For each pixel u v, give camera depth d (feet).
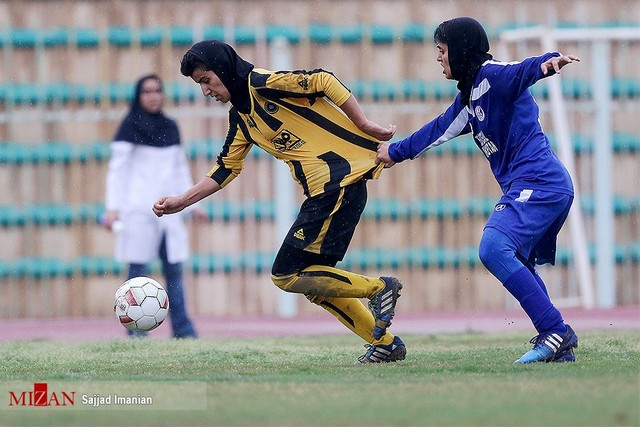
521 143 72.74
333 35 167.63
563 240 167.84
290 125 73.10
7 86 165.99
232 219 164.45
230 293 164.76
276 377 66.08
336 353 86.48
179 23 167.22
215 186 77.61
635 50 169.48
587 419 48.37
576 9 171.73
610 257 165.17
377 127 72.84
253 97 72.84
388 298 73.87
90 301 165.37
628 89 169.27
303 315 163.94
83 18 167.43
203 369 74.38
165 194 119.96
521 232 71.72
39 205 164.76
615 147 168.96
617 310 159.33
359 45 167.63
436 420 48.62
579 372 65.31
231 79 72.90
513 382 60.13
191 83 165.07
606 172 164.66
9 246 164.55
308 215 72.49
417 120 165.17
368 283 73.51
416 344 98.68
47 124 164.66
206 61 72.23
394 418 49.24
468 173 167.43
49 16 167.12
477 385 59.16
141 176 119.55
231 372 71.36
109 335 135.13
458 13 169.37
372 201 166.71
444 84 167.22
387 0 168.45
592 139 165.99
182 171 121.80
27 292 164.55
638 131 169.27
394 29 167.94
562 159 158.40
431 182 167.32
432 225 167.43
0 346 101.24
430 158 167.32
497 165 74.69
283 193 159.43
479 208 167.73
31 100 166.40
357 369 71.67
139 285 80.59
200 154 162.09
